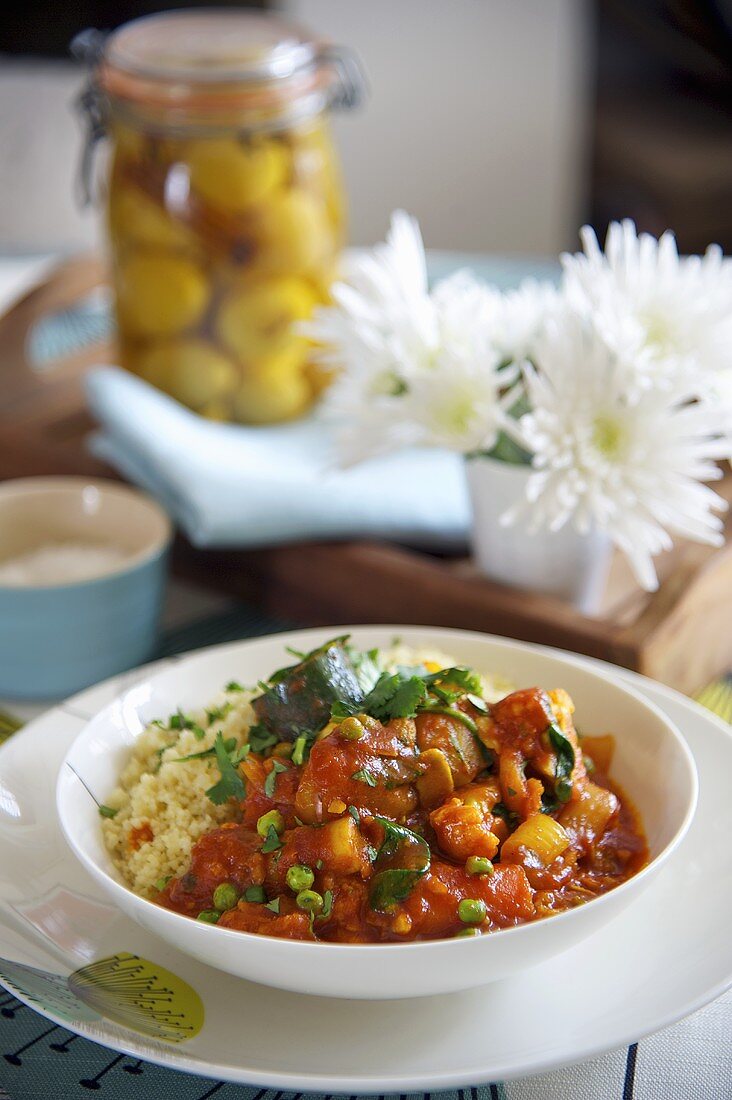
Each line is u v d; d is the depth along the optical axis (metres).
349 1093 0.66
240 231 0.93
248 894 0.69
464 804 0.70
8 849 0.73
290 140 0.94
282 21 0.98
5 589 0.83
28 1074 0.68
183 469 0.91
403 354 0.83
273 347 0.96
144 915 0.68
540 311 0.85
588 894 0.70
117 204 0.95
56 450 0.97
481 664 0.78
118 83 0.93
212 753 0.73
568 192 1.82
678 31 1.69
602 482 0.80
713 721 0.77
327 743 0.70
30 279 1.18
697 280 0.82
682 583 0.85
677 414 0.80
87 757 0.74
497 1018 0.67
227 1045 0.67
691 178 1.66
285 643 0.79
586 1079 0.68
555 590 0.86
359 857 0.69
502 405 0.81
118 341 0.99
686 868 0.72
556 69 1.71
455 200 1.81
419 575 0.87
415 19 1.66
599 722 0.76
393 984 0.66
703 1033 0.70
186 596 0.93
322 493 0.90
